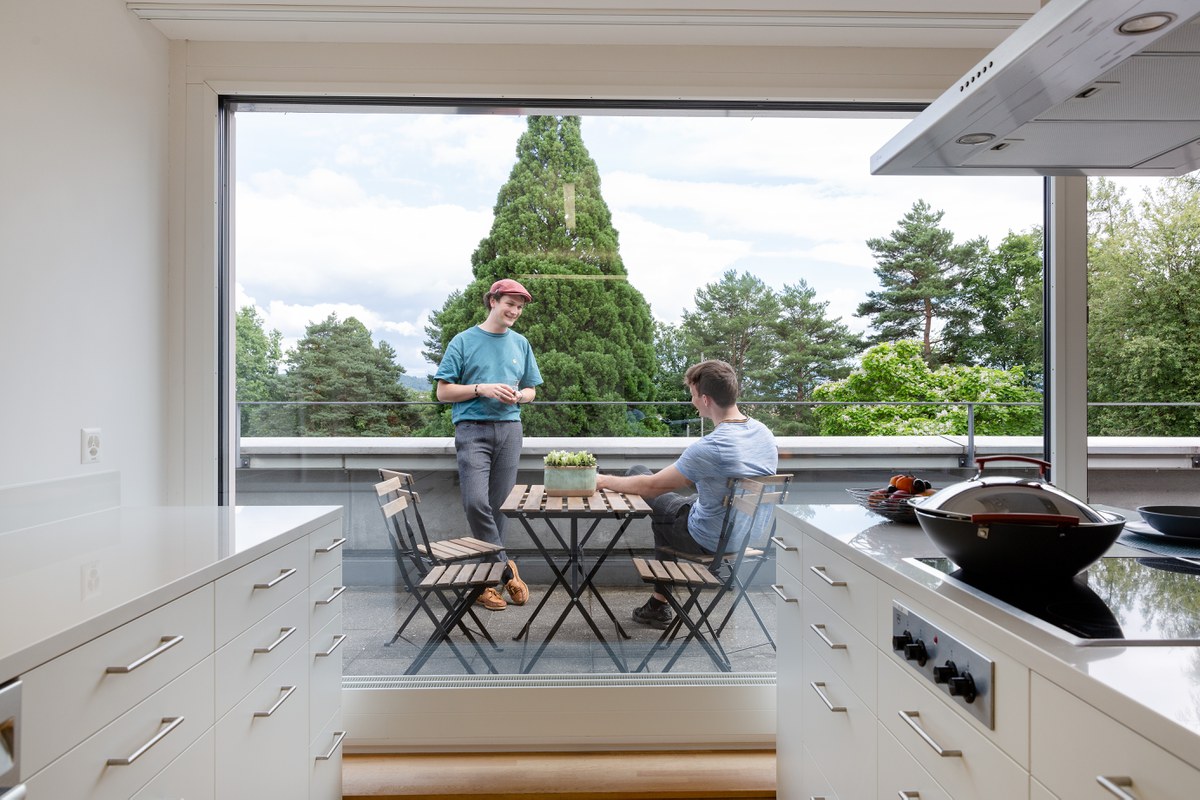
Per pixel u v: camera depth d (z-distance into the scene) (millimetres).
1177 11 1028
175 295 2598
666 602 2723
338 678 2188
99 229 2223
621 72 2635
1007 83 1310
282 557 1758
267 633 1669
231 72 2600
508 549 2719
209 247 2607
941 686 1229
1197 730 709
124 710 1128
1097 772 858
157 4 2342
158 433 2535
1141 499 2701
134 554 1503
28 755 922
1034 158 1818
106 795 1084
